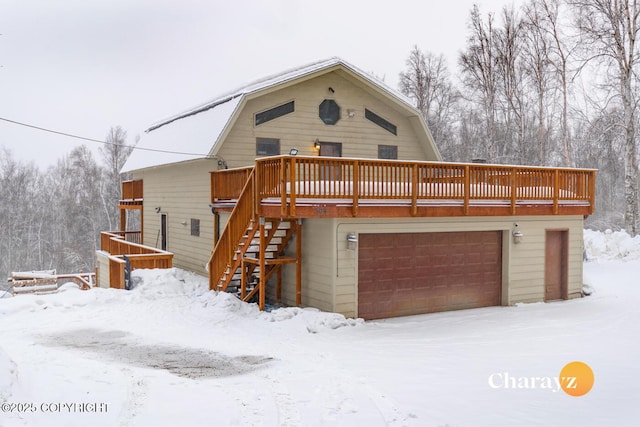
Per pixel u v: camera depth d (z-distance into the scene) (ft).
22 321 39.09
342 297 38.99
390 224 40.86
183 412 20.44
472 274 45.52
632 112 76.64
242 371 26.96
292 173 35.86
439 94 140.36
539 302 47.93
